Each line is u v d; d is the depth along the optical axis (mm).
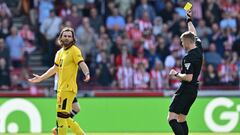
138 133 40469
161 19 49406
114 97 41219
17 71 45969
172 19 49625
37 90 41406
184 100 26203
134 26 48312
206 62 46938
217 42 48812
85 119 40719
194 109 41375
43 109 40281
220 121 41656
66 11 48375
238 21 50469
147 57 46469
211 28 49625
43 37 47688
